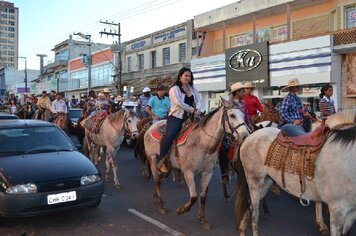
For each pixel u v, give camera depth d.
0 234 5.97
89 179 6.49
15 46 123.00
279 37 20.98
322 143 4.49
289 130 5.09
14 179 6.00
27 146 7.27
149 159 7.59
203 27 24.42
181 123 6.56
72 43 55.97
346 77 17.05
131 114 9.21
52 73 61.31
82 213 7.02
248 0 21.12
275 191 8.05
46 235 5.93
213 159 6.15
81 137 13.88
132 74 32.38
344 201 4.21
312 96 18.12
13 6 122.75
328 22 18.53
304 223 6.42
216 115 5.84
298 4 19.28
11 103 27.20
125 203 7.71
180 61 27.67
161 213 7.00
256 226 5.42
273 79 19.48
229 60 21.83
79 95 48.19
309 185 4.60
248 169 5.50
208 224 6.18
